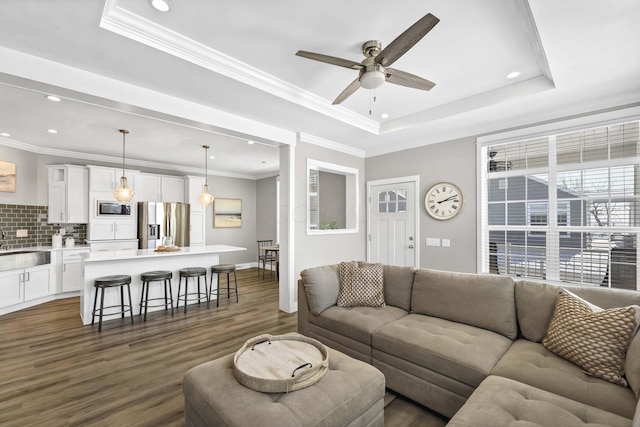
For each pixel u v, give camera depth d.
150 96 2.89
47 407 2.07
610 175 3.19
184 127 4.20
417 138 4.56
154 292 4.28
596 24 1.95
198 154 5.88
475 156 4.05
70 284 5.03
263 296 5.14
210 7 1.96
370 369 1.78
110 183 5.68
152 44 2.18
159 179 6.51
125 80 2.69
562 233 3.47
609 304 1.97
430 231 4.52
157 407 2.09
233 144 5.13
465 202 4.15
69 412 2.02
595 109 3.19
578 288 2.14
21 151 4.96
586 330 1.72
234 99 3.12
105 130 4.32
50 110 3.53
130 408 2.07
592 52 2.27
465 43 2.36
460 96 3.38
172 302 4.23
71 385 2.35
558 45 2.19
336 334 2.71
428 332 2.24
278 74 2.86
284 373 1.62
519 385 1.55
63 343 3.12
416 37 1.80
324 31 2.22
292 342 2.03
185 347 3.05
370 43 2.35
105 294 3.86
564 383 1.57
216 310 4.32
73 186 5.32
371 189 5.31
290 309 4.21
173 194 6.73
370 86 2.22
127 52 2.25
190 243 6.79
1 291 4.07
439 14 2.03
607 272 3.20
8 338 3.26
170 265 4.47
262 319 3.93
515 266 3.79
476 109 3.36
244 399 1.45
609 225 3.20
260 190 8.47
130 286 4.08
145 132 4.41
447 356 1.94
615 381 1.56
